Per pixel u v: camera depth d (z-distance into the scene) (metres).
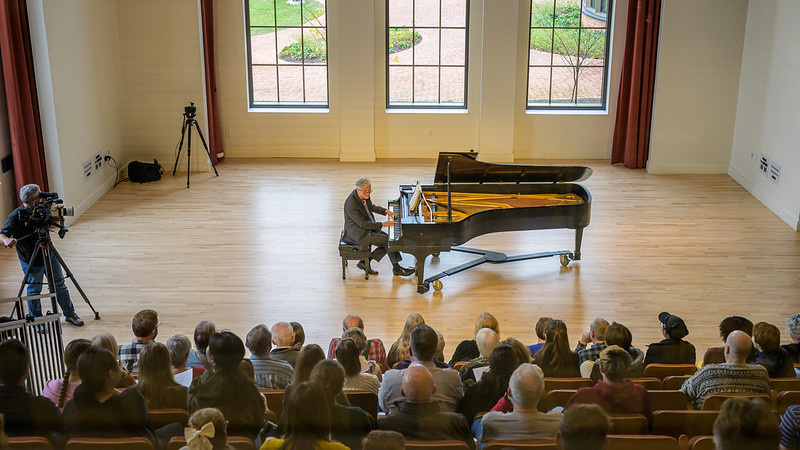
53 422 3.63
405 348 5.50
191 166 12.59
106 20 11.52
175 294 8.12
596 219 10.37
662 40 12.02
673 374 5.07
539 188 8.99
